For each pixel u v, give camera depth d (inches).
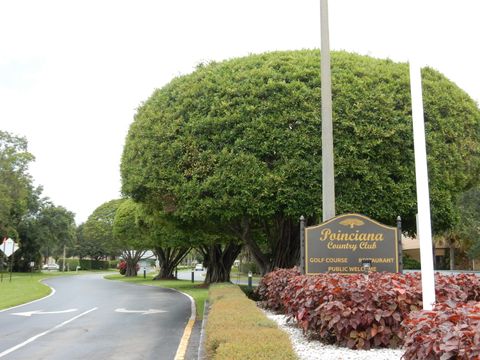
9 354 354.9
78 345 390.9
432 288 229.5
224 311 308.0
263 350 189.3
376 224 393.1
